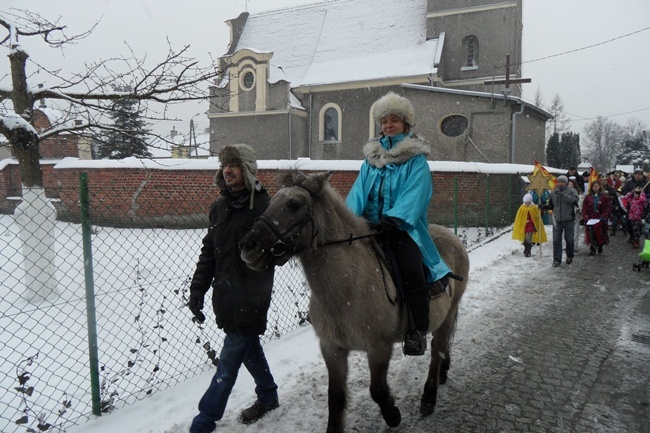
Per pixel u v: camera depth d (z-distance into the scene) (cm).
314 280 296
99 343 535
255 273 334
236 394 427
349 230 312
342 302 300
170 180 1463
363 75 3016
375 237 337
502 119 2320
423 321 337
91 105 659
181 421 377
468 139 2383
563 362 512
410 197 327
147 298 711
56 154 2291
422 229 352
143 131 701
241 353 338
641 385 458
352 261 303
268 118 2997
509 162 2320
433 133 2459
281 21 3753
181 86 654
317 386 443
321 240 288
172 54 650
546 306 723
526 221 1133
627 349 549
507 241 1340
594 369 494
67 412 393
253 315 333
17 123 690
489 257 1106
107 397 413
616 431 378
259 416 387
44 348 514
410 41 3183
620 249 1251
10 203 1864
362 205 360
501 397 433
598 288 836
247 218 329
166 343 548
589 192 1186
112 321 608
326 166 1462
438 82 2884
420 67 2916
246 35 3788
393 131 356
